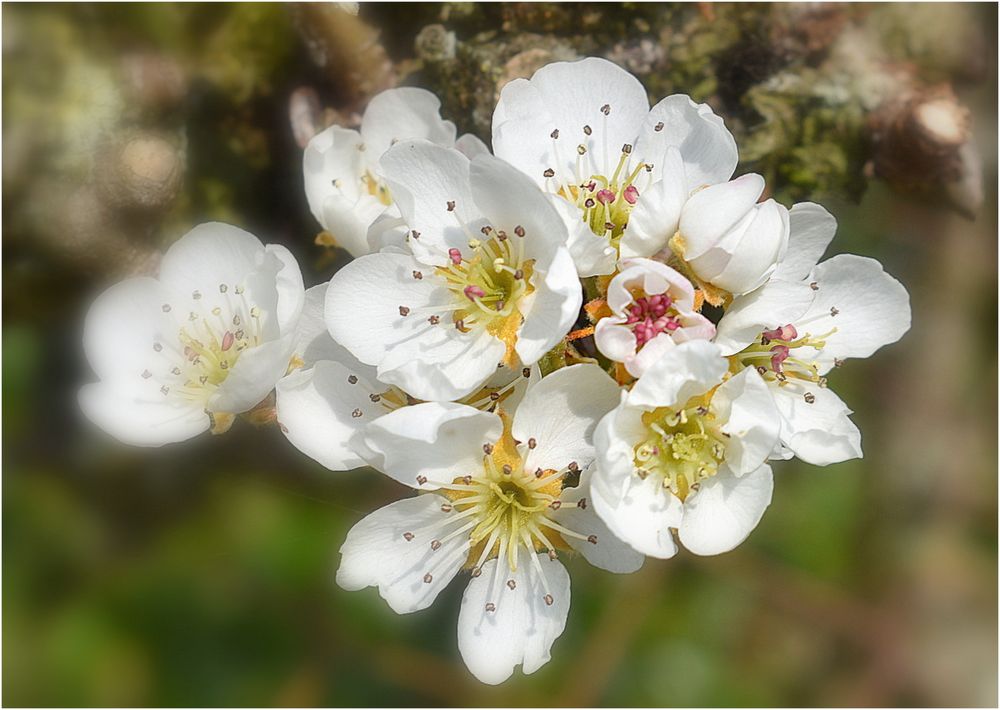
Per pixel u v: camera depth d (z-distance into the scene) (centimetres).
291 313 22
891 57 26
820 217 22
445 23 25
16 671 26
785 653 28
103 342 23
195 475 26
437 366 21
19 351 26
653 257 21
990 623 29
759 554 28
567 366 21
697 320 21
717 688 27
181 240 23
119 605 26
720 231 21
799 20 25
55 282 25
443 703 27
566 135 22
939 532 29
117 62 25
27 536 26
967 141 25
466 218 21
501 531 22
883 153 25
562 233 21
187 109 25
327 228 23
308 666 27
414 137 23
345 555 21
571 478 21
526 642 22
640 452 21
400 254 21
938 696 28
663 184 21
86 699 26
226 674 26
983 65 26
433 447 21
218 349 23
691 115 21
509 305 21
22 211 25
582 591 27
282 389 21
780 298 21
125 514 26
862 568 29
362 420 22
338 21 24
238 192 25
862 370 29
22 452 26
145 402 23
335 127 23
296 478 25
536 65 24
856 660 28
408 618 27
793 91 25
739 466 21
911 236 29
